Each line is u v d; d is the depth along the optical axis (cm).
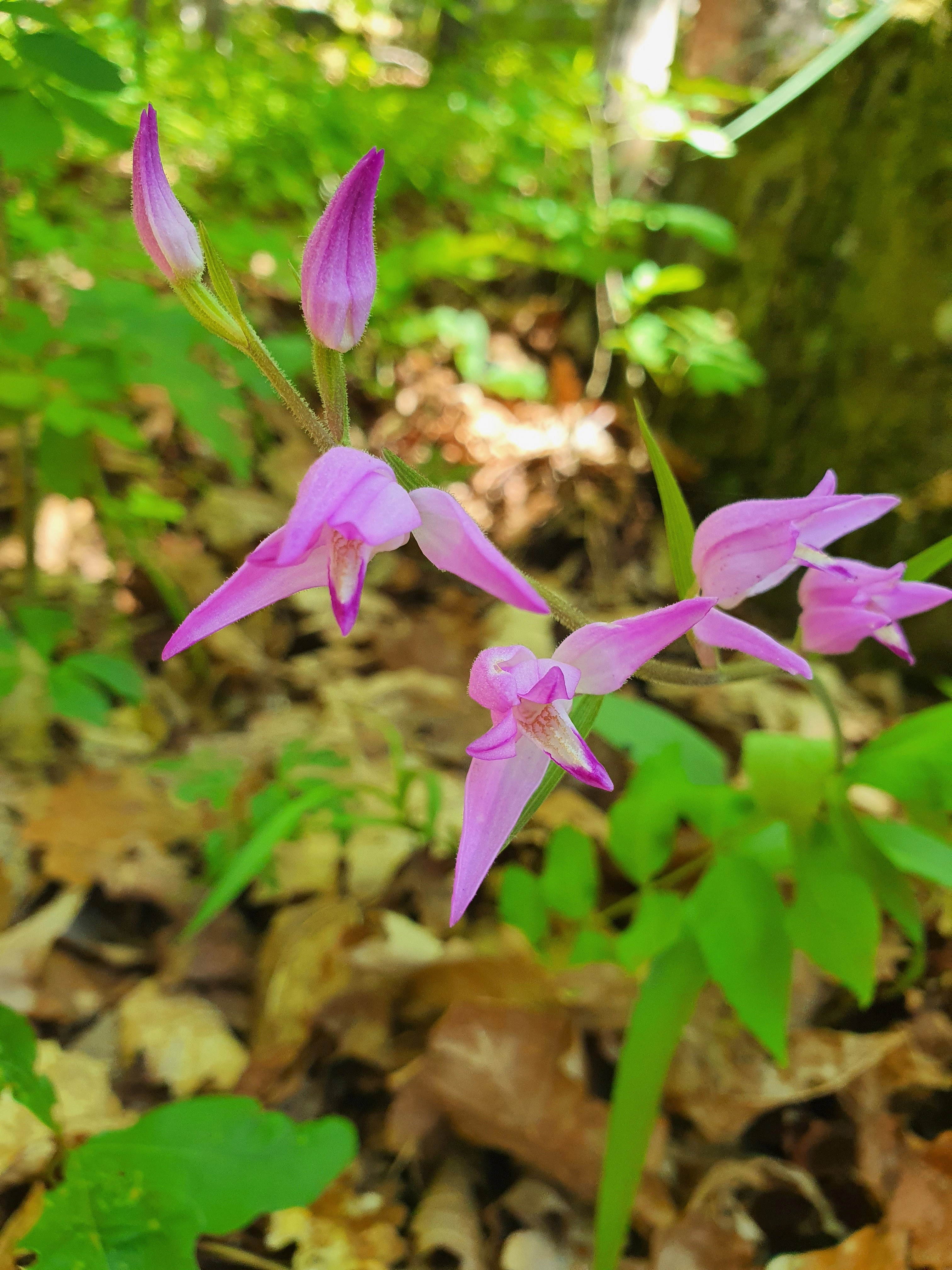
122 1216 13
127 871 22
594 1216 18
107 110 36
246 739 28
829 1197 18
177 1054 19
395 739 22
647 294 38
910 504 33
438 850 24
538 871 24
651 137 36
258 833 19
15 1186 17
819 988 21
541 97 45
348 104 47
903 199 33
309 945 21
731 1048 20
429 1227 17
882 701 32
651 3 46
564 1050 18
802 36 42
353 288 11
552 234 41
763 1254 17
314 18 79
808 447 36
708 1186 18
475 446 40
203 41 58
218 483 36
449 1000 20
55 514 32
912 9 33
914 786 16
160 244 11
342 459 10
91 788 24
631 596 36
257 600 10
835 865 16
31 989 20
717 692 31
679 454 40
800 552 14
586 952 18
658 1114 19
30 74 17
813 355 36
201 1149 14
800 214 37
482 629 34
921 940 17
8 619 27
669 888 24
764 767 17
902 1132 19
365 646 33
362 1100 19
